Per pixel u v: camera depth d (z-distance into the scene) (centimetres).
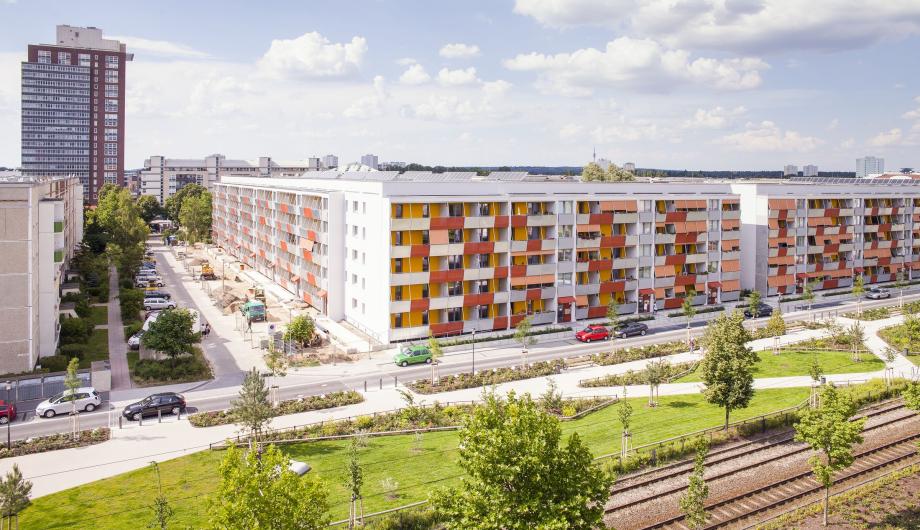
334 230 9744
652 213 10225
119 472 4712
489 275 8850
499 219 8900
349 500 4288
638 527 4147
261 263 13912
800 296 11788
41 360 7244
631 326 9169
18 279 6962
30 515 4084
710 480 4806
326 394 6494
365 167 12556
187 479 4591
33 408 6131
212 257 16500
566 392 6681
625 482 4712
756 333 9088
